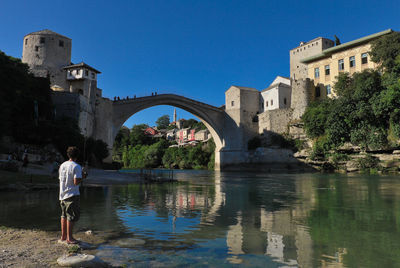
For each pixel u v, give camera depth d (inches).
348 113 1700.3
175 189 726.5
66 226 229.6
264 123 2514.8
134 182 950.4
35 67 1972.2
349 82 1923.0
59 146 1242.0
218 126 2738.7
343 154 1765.5
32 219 312.2
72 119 1376.7
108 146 1839.3
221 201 491.8
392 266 182.7
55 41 2037.4
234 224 303.4
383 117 1567.4
